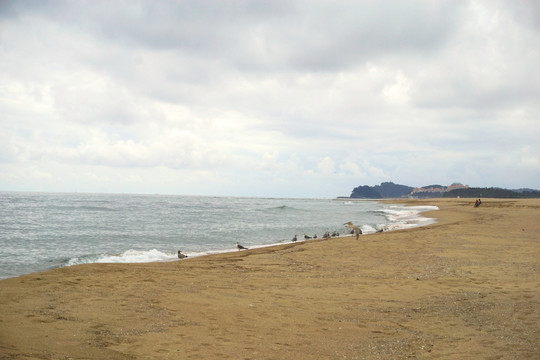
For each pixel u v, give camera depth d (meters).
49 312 6.78
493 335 6.39
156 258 17.64
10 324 5.90
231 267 13.38
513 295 9.08
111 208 62.06
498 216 38.09
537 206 55.53
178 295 8.75
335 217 49.81
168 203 95.88
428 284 10.52
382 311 7.95
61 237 24.91
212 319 6.99
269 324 6.85
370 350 5.74
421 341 6.17
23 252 19.23
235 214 54.06
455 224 29.34
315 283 10.67
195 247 22.34
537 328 6.68
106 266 12.55
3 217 39.88
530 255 15.27
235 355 5.28
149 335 5.92
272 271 12.58
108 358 4.82
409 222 38.16
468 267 12.91
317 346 5.84
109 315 6.86
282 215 53.84
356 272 12.37
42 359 4.48
